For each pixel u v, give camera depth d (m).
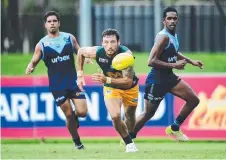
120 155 28.17
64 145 36.22
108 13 53.69
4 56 53.38
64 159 27.31
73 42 31.12
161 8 53.06
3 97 37.69
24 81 37.66
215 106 37.38
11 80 37.69
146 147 34.06
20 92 37.69
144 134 37.62
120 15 53.78
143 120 31.44
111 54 27.97
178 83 31.17
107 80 27.69
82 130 37.69
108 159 26.84
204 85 37.34
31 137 37.78
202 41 54.34
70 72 31.02
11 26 56.06
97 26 53.50
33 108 37.72
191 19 54.31
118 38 27.91
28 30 56.44
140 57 51.94
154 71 30.97
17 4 56.22
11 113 37.75
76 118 31.45
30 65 31.22
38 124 37.75
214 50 54.25
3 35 55.94
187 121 37.44
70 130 31.45
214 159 27.00
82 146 31.83
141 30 53.78
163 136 37.59
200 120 37.44
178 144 36.34
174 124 31.98
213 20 54.25
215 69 50.88
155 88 31.02
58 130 37.78
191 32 54.31
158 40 30.06
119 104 28.30
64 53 30.88
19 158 28.22
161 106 37.50
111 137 37.69
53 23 30.75
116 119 28.19
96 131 37.69
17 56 53.31
